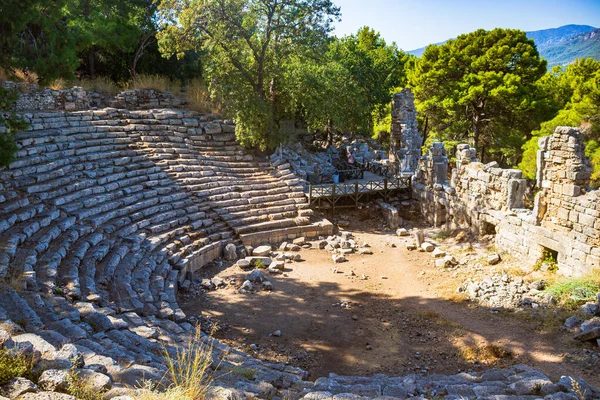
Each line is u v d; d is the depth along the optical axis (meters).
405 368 13.64
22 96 25.64
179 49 29.83
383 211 28.98
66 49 17.88
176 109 32.56
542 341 14.52
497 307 17.06
